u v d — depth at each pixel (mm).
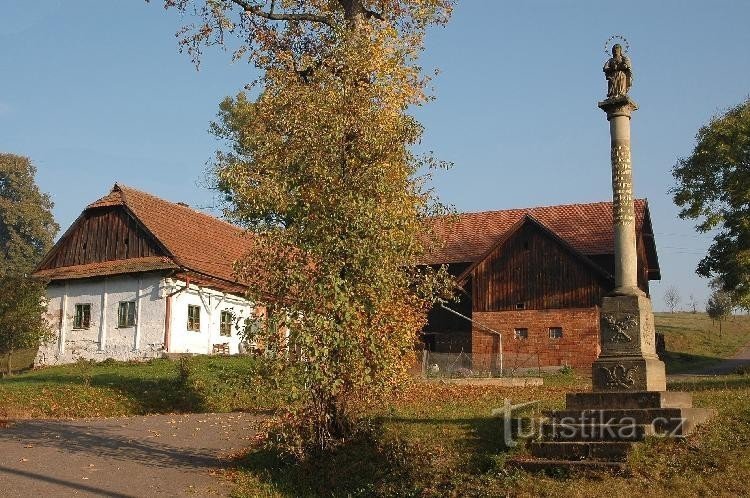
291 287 14422
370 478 13930
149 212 39188
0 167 77500
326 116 15250
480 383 28938
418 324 15430
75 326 37969
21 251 75250
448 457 14117
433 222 16266
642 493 11273
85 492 12922
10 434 17953
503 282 39406
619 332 15039
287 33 22406
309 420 14797
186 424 20141
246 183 15406
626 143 15859
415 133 15992
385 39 17141
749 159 41812
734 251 41594
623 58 16078
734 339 61812
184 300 36969
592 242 40688
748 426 13547
